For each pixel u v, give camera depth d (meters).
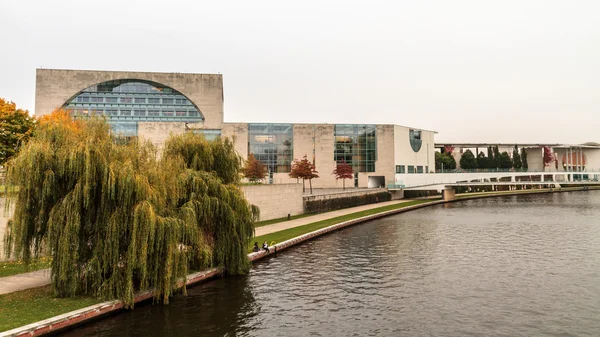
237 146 96.19
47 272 30.47
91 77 91.62
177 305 27.05
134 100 94.00
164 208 26.97
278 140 98.69
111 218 24.31
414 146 116.00
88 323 23.12
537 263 39.34
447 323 25.02
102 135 26.27
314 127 100.38
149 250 24.98
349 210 82.75
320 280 33.75
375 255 43.12
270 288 31.39
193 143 34.78
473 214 80.69
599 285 32.16
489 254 43.59
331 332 23.64
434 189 110.31
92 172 24.11
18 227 23.84
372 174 103.75
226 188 33.44
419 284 32.88
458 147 170.88
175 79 94.56
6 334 19.72
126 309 25.34
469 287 32.00
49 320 21.41
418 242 50.47
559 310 26.98
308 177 85.81
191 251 30.20
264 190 65.88
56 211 23.81
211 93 95.88
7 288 26.70
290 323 24.81
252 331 23.58
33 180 23.75
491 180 133.00
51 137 24.86
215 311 26.41
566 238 52.56
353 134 103.06
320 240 51.72
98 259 24.38
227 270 33.94
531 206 96.50
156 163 28.47
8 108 45.59
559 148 172.75
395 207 87.88
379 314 26.41
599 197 123.25
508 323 24.97
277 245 44.34
